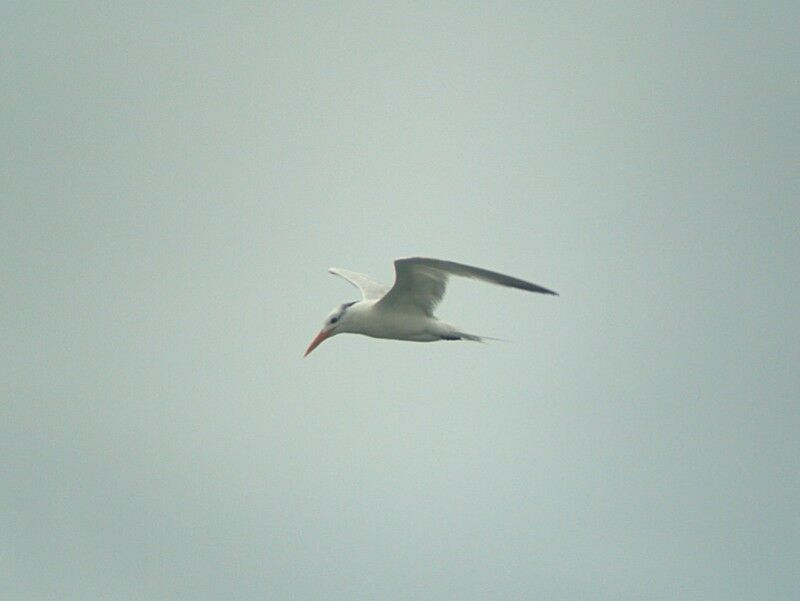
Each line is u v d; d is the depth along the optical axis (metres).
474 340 16.12
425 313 15.99
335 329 16.34
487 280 14.52
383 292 17.97
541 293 14.15
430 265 14.82
